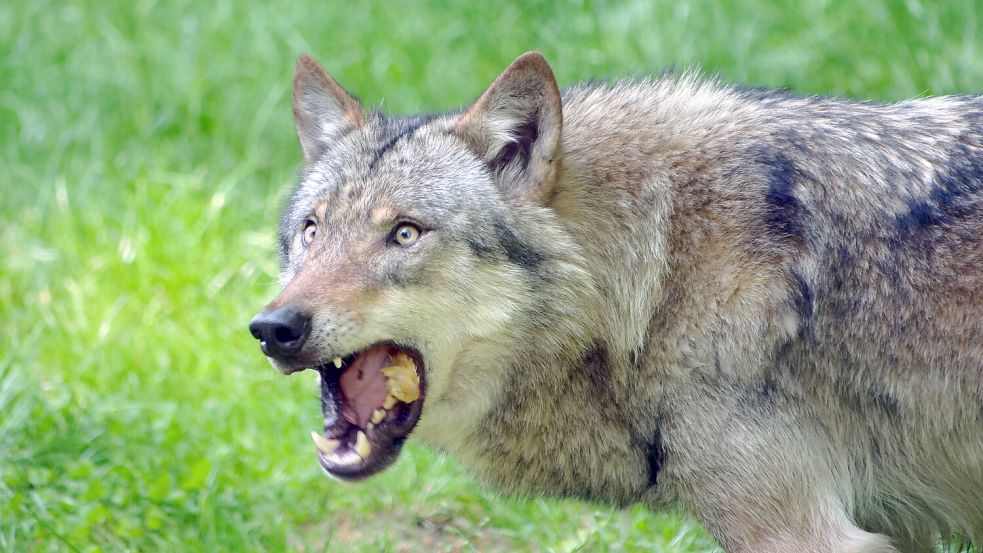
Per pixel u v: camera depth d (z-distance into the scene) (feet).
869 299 26.13
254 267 47.67
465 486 37.19
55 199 52.70
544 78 27.14
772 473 26.11
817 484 26.43
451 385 28.25
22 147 56.03
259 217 51.44
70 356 43.73
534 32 56.39
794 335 26.03
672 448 26.78
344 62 57.62
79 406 39.99
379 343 27.71
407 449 38.11
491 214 27.55
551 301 27.53
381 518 36.68
